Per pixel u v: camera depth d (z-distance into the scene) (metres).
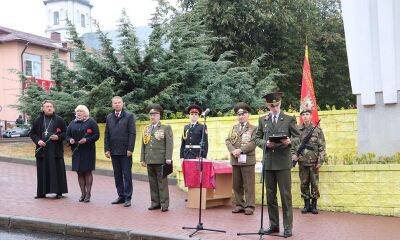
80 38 19.53
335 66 35.28
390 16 12.09
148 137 10.55
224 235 8.30
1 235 8.67
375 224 9.46
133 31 19.39
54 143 11.70
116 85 19.08
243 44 26.56
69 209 10.37
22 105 19.47
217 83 19.88
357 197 10.69
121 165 11.09
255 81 24.98
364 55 12.45
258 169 11.92
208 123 16.77
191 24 20.53
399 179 10.32
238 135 10.44
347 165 10.80
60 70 19.69
